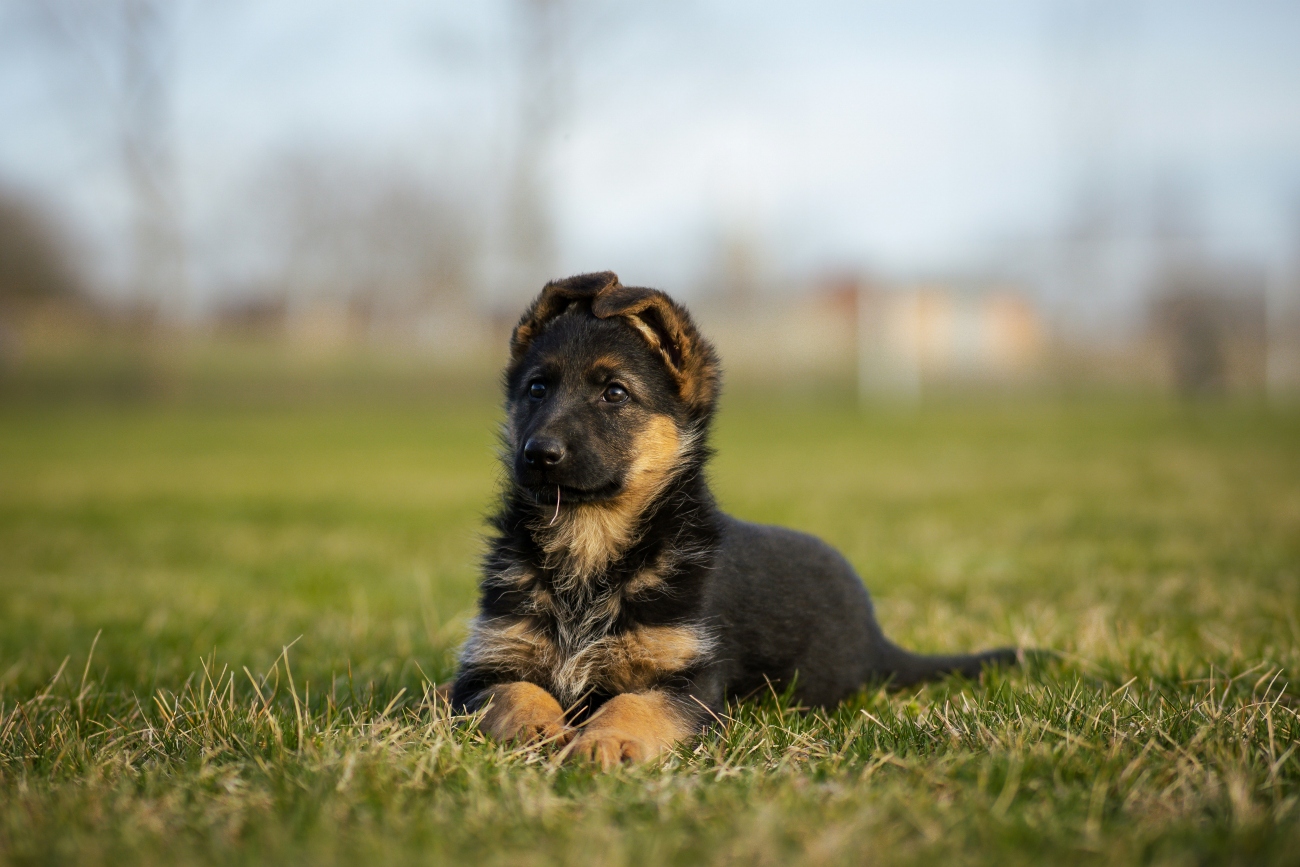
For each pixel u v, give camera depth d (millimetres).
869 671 3977
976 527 8359
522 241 28641
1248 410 25016
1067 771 2652
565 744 3037
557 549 3611
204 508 10461
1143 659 4008
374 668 4266
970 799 2430
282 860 2086
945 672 4109
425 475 13680
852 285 32438
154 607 5723
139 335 28094
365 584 6426
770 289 31875
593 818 2311
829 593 3910
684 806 2428
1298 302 29719
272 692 3693
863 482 12000
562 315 3973
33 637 5035
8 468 14625
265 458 16234
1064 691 3443
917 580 6145
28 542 8359
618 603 3441
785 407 29359
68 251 30328
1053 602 5395
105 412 27094
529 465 3504
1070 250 31703
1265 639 4367
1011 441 17844
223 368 29781
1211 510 8969
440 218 34500
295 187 36000
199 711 3293
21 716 3396
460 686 3504
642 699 3176
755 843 2131
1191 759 2666
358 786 2527
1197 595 5355
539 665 3471
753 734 3145
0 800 2514
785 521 8758
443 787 2594
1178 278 30688
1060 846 2164
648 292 3816
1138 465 13336
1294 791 2516
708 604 3498
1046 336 31984
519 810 2389
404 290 35781
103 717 3479
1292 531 7691
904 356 31656
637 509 3674
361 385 29688
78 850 2148
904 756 2871
